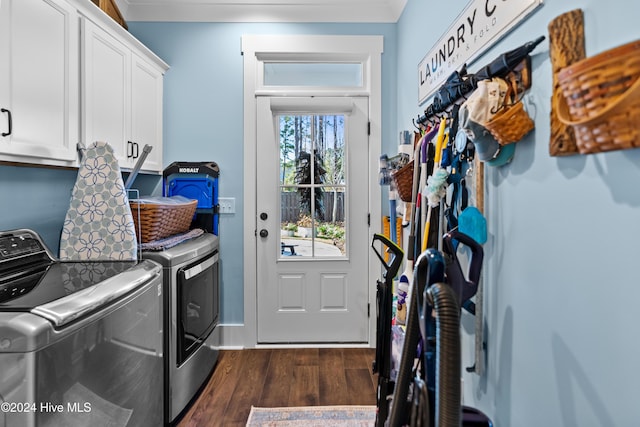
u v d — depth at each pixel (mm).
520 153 1014
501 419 1108
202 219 2693
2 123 1286
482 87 1007
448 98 1356
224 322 2756
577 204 800
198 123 2715
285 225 2795
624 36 674
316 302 2791
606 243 723
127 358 1271
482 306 1210
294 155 2781
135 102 2252
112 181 1623
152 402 1494
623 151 677
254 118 2725
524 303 996
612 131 633
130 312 1292
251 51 2703
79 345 1020
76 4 1666
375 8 2697
